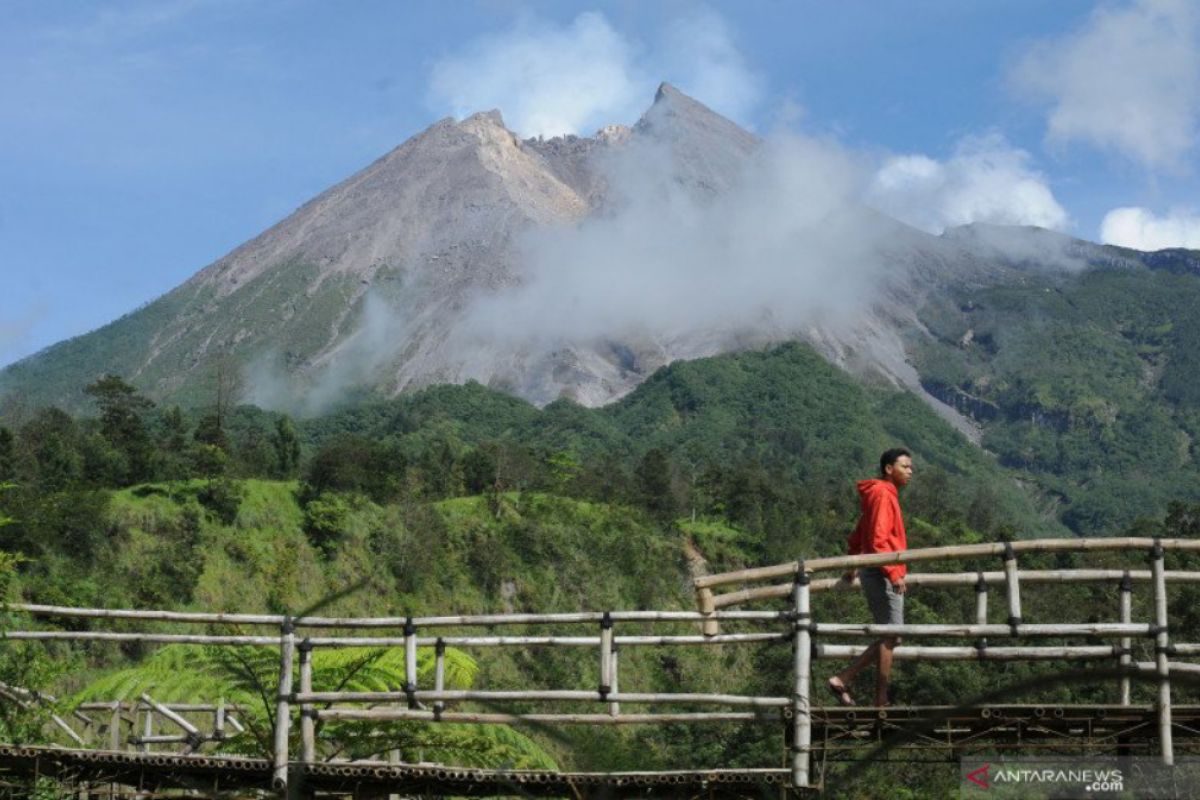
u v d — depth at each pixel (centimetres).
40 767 1045
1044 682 500
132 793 1148
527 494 10181
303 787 1027
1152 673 486
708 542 10012
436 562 9244
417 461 11875
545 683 6184
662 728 2545
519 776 979
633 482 10650
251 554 8412
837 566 980
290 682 1023
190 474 8794
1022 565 5638
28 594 6144
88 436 8625
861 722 972
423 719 1002
